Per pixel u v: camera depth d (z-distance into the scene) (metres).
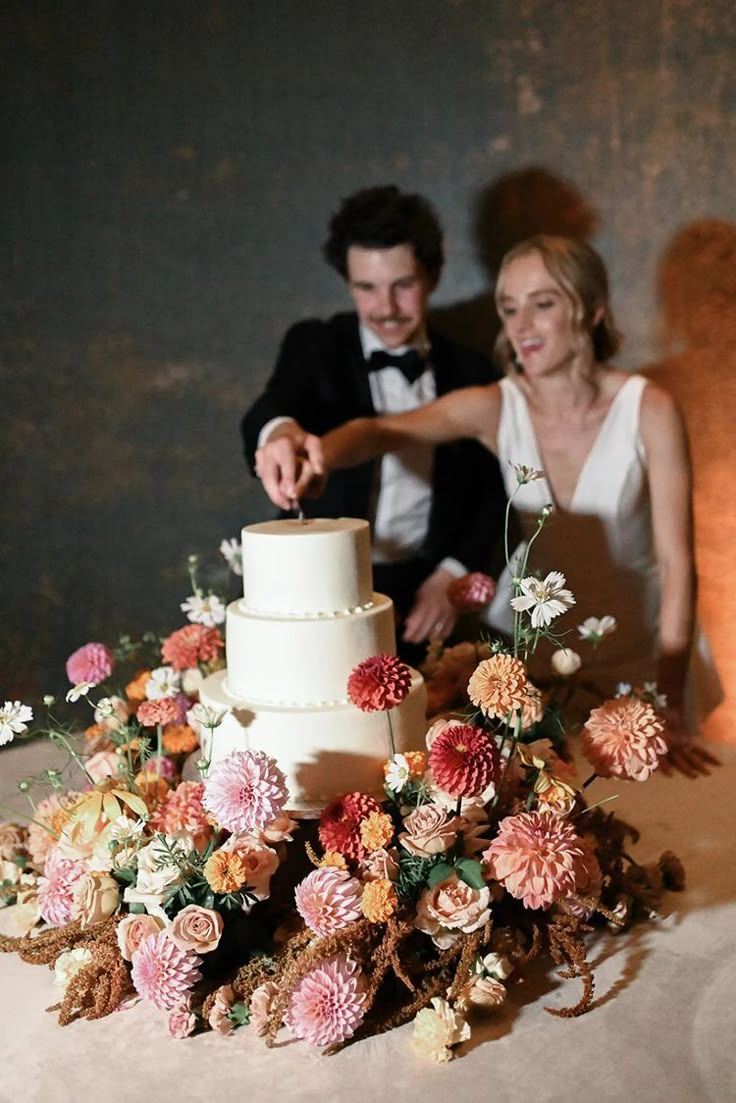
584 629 1.67
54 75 2.50
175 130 2.52
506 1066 1.16
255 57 2.48
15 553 2.67
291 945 1.24
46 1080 1.16
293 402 2.54
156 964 1.21
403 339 2.50
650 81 2.40
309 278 2.53
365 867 1.25
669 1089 1.11
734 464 2.50
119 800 1.34
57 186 2.54
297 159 2.50
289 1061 1.19
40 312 2.59
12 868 1.51
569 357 2.43
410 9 2.44
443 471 2.51
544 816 1.27
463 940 1.25
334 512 2.55
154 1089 1.14
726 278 2.43
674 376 2.46
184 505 2.64
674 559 2.48
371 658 1.30
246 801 1.22
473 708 1.64
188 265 2.56
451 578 2.53
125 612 2.69
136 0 2.48
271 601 1.39
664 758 1.83
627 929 1.45
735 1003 1.26
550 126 2.44
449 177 2.47
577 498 2.47
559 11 2.40
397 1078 1.15
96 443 2.64
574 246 2.42
